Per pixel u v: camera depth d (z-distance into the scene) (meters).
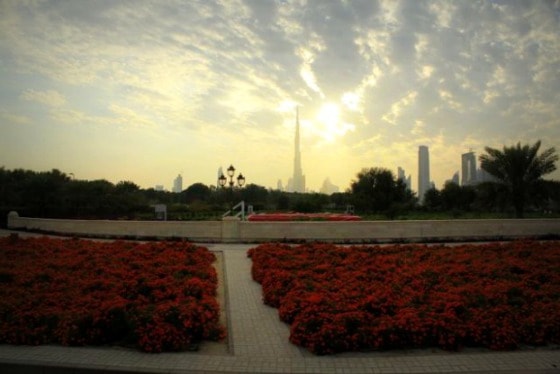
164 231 19.59
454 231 19.28
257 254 13.27
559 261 11.90
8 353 5.93
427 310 7.05
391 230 18.92
